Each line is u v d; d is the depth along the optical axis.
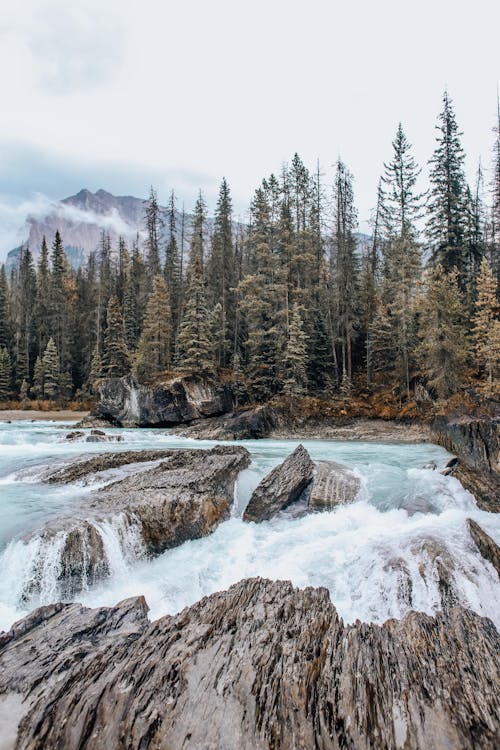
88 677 4.39
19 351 64.44
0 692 4.28
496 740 3.77
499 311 34.56
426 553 8.52
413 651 4.95
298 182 45.88
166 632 5.20
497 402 27.58
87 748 3.60
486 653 4.93
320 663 4.65
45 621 5.89
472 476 13.88
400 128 42.09
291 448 25.25
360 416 34.53
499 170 44.69
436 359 30.92
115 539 8.91
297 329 35.50
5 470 16.64
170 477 12.62
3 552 8.27
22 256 88.38
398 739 3.76
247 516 12.27
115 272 77.19
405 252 36.53
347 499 12.96
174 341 49.25
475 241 42.62
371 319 43.03
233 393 38.50
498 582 7.86
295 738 3.69
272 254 41.09
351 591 8.23
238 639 4.98
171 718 3.80
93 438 28.27
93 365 60.44
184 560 9.68
